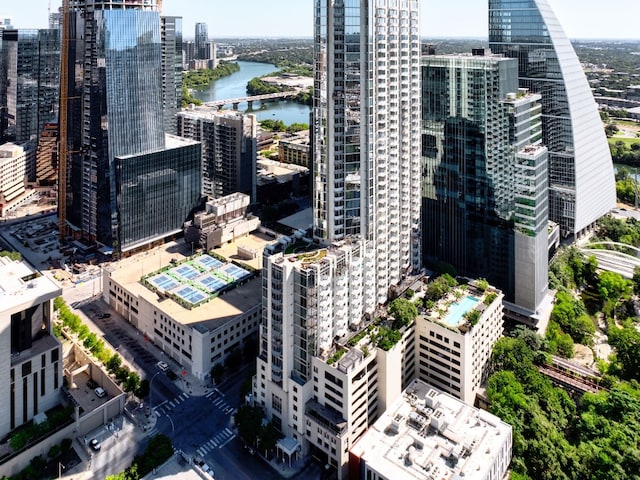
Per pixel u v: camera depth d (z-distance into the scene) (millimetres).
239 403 199125
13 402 171375
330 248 183750
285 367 173500
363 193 196375
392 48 198875
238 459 173750
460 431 158250
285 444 172625
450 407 167625
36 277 183500
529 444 163625
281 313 169500
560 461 160750
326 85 185625
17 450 164125
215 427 187375
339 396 164375
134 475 157750
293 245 193125
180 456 169625
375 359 175625
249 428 172500
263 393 184750
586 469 159250
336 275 174625
